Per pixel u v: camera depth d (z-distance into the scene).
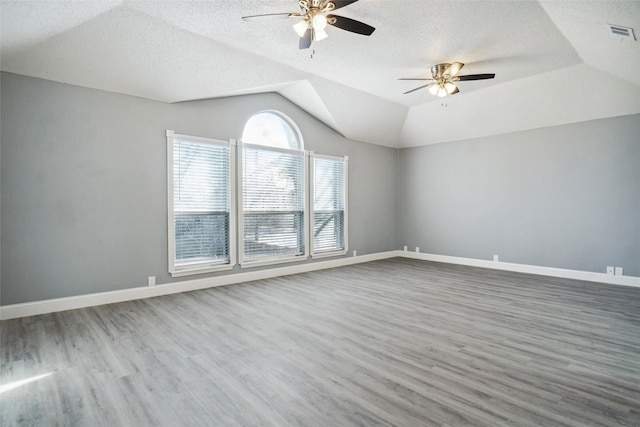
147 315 3.37
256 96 5.00
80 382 2.10
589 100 4.60
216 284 4.59
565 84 4.55
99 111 3.71
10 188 3.25
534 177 5.41
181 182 4.31
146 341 2.72
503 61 4.13
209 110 4.51
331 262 6.05
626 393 1.93
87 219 3.65
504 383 2.05
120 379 2.13
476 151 6.11
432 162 6.77
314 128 5.79
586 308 3.57
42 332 2.91
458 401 1.86
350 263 6.39
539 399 1.88
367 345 2.63
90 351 2.54
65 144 3.52
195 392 1.97
